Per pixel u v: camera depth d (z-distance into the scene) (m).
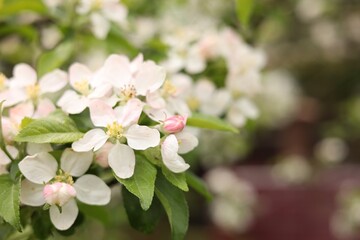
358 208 1.25
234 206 1.27
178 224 0.40
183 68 0.63
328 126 1.54
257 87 0.62
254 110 0.62
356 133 1.52
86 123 0.41
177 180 0.39
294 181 1.33
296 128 1.40
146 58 0.63
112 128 0.39
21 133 0.38
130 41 0.67
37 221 0.42
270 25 1.10
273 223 1.33
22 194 0.39
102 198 0.40
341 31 1.41
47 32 0.69
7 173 0.40
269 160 1.55
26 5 0.60
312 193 1.33
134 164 0.38
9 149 0.40
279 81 1.24
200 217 1.60
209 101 0.60
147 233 0.43
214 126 0.46
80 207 0.48
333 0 1.32
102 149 0.40
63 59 0.57
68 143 0.41
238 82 0.61
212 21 0.92
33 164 0.39
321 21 1.37
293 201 1.33
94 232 1.07
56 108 0.44
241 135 1.11
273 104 1.22
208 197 0.47
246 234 1.34
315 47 1.46
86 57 0.73
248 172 1.40
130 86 0.41
